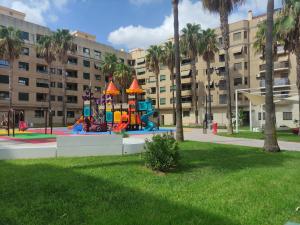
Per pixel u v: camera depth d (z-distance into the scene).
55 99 61.56
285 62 51.84
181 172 8.51
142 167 9.02
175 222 4.68
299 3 23.52
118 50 77.31
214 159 11.06
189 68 65.06
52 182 7.00
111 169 8.68
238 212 5.19
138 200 5.81
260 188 6.80
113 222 4.63
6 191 6.29
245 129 39.50
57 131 33.81
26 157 10.92
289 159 11.47
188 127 49.84
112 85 32.56
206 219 4.82
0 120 52.84
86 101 33.31
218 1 26.09
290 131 31.53
